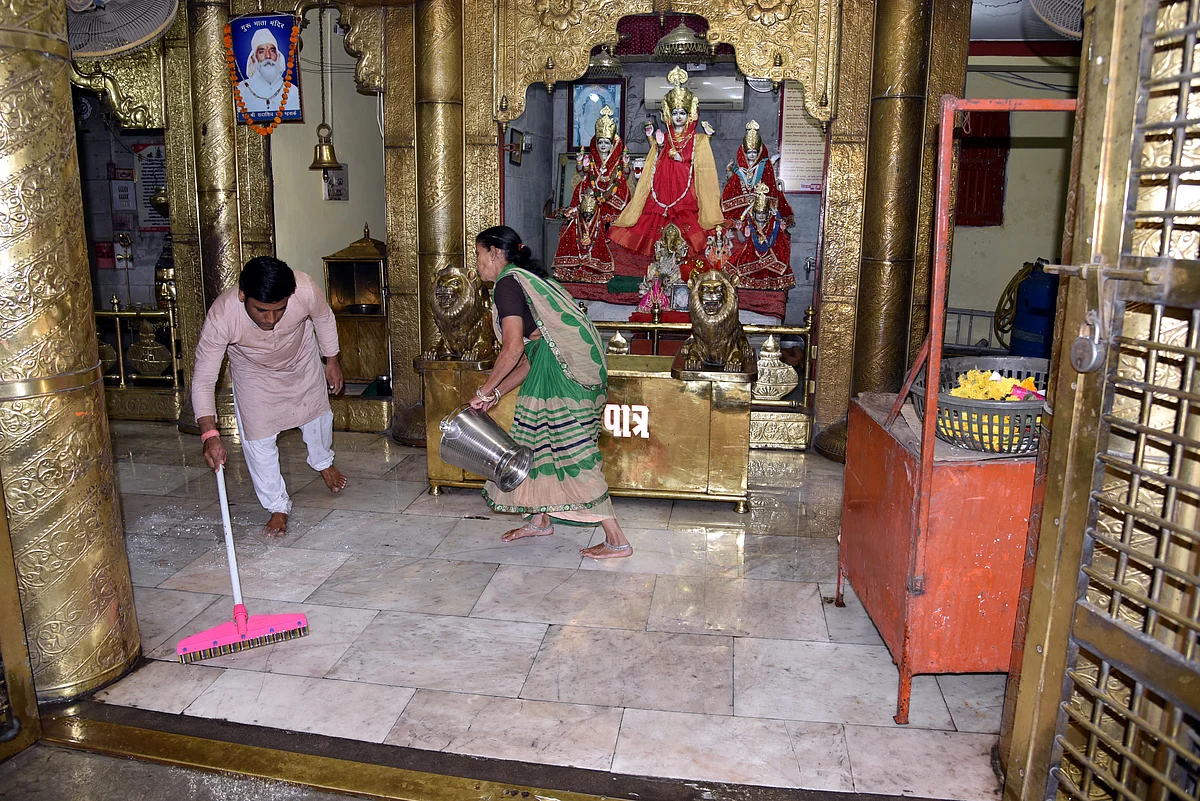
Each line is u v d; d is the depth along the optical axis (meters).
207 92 5.33
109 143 6.92
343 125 7.05
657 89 7.79
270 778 2.12
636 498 4.37
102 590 2.52
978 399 2.24
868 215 4.86
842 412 5.19
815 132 7.55
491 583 3.30
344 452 5.23
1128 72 1.56
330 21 6.68
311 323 3.86
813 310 5.24
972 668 2.33
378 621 2.98
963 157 7.82
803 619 3.01
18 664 2.22
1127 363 1.76
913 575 2.25
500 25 5.04
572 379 3.23
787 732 2.33
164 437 5.55
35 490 2.36
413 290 5.40
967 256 8.01
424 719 2.38
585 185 6.07
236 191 5.50
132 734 2.31
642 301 5.84
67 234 2.36
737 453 4.04
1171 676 1.50
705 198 5.73
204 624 2.95
